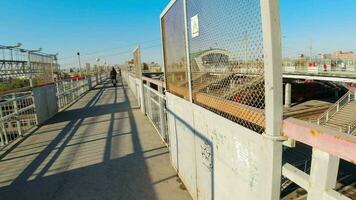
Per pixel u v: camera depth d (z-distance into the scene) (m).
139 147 5.77
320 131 1.30
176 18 3.83
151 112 8.01
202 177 3.12
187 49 3.27
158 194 3.78
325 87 29.25
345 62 30.84
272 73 1.54
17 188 4.12
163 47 4.97
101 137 6.70
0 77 7.80
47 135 7.18
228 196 2.38
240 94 2.07
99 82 30.78
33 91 8.32
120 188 3.99
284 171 1.60
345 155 1.17
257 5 1.69
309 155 3.15
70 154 5.52
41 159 5.31
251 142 1.86
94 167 4.79
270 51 1.54
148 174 4.42
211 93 2.69
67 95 13.34
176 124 4.23
